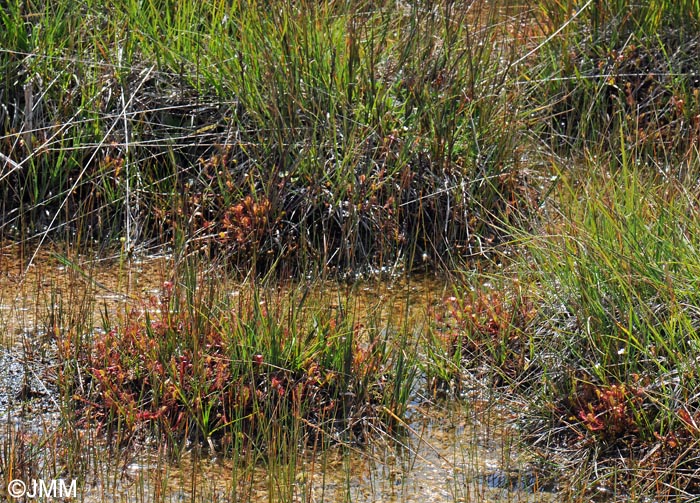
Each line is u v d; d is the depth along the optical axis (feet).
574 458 20.54
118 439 20.34
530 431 21.47
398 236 28.73
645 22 35.19
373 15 33.12
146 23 32.37
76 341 22.99
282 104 29.84
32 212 30.09
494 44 34.53
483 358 23.82
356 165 29.43
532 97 34.40
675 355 20.80
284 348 22.27
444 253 29.01
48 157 30.66
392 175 29.60
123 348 22.86
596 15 35.63
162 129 31.19
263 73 30.42
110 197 30.07
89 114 31.12
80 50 31.73
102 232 29.81
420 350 24.20
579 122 32.53
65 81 31.53
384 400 22.03
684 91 32.60
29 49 31.78
